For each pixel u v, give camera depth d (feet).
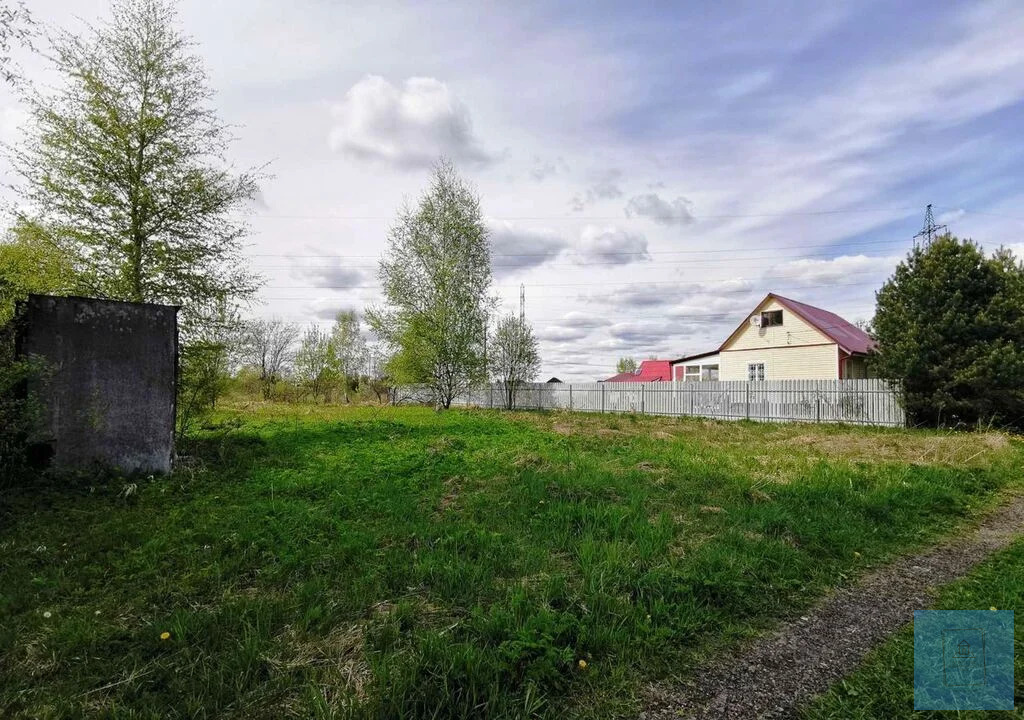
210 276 33.88
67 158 30.42
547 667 8.45
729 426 58.08
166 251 32.27
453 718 7.62
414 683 7.93
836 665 9.36
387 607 10.84
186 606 10.93
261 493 20.51
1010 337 50.42
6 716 7.52
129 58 32.17
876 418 59.36
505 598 11.05
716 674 9.09
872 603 12.01
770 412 70.18
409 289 80.43
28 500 18.71
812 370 80.94
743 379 91.56
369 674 8.45
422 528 15.84
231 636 9.60
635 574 12.34
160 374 24.93
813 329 80.84
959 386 51.80
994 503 21.52
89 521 16.84
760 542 15.12
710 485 22.30
